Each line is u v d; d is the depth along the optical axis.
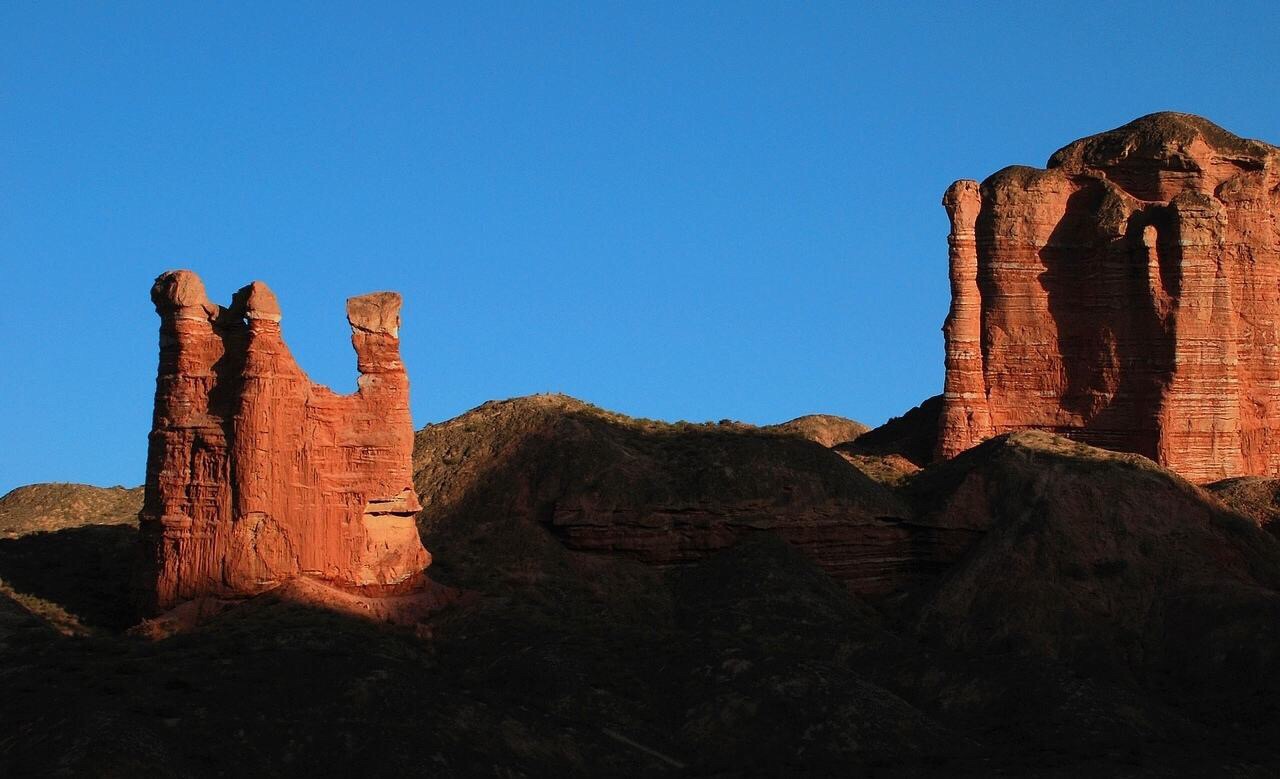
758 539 112.00
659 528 111.62
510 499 113.44
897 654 103.44
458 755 83.94
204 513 97.12
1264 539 115.69
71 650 91.12
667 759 91.00
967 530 115.25
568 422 117.56
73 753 78.12
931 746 93.50
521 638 99.31
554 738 88.94
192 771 79.31
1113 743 94.25
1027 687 98.81
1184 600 109.19
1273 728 98.75
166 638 93.44
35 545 110.12
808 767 89.69
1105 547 112.44
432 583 103.38
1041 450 118.50
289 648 91.44
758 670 96.38
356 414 101.12
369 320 101.69
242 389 97.06
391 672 88.69
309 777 81.25
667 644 100.62
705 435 118.56
